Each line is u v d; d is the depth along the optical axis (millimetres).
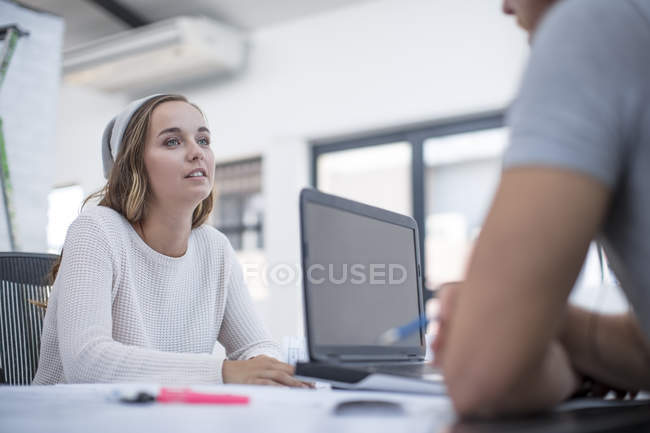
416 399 638
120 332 1309
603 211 460
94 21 5543
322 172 5434
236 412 537
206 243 1548
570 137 445
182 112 1467
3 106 2723
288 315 4977
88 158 6254
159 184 1416
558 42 471
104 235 1301
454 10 4613
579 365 646
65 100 6449
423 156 4824
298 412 536
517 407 474
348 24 5066
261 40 5484
